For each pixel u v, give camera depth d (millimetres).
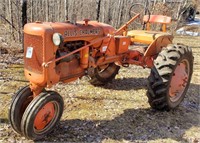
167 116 4254
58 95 3393
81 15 12227
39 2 11664
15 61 6539
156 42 4840
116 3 13180
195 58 8445
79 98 4684
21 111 3357
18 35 7938
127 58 4789
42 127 3340
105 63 4422
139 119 4086
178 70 4391
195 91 5512
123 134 3654
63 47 3527
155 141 3555
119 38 4461
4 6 10508
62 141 3396
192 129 3943
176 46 4363
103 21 12344
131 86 5438
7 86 4992
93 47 4020
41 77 3209
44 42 3113
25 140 3379
